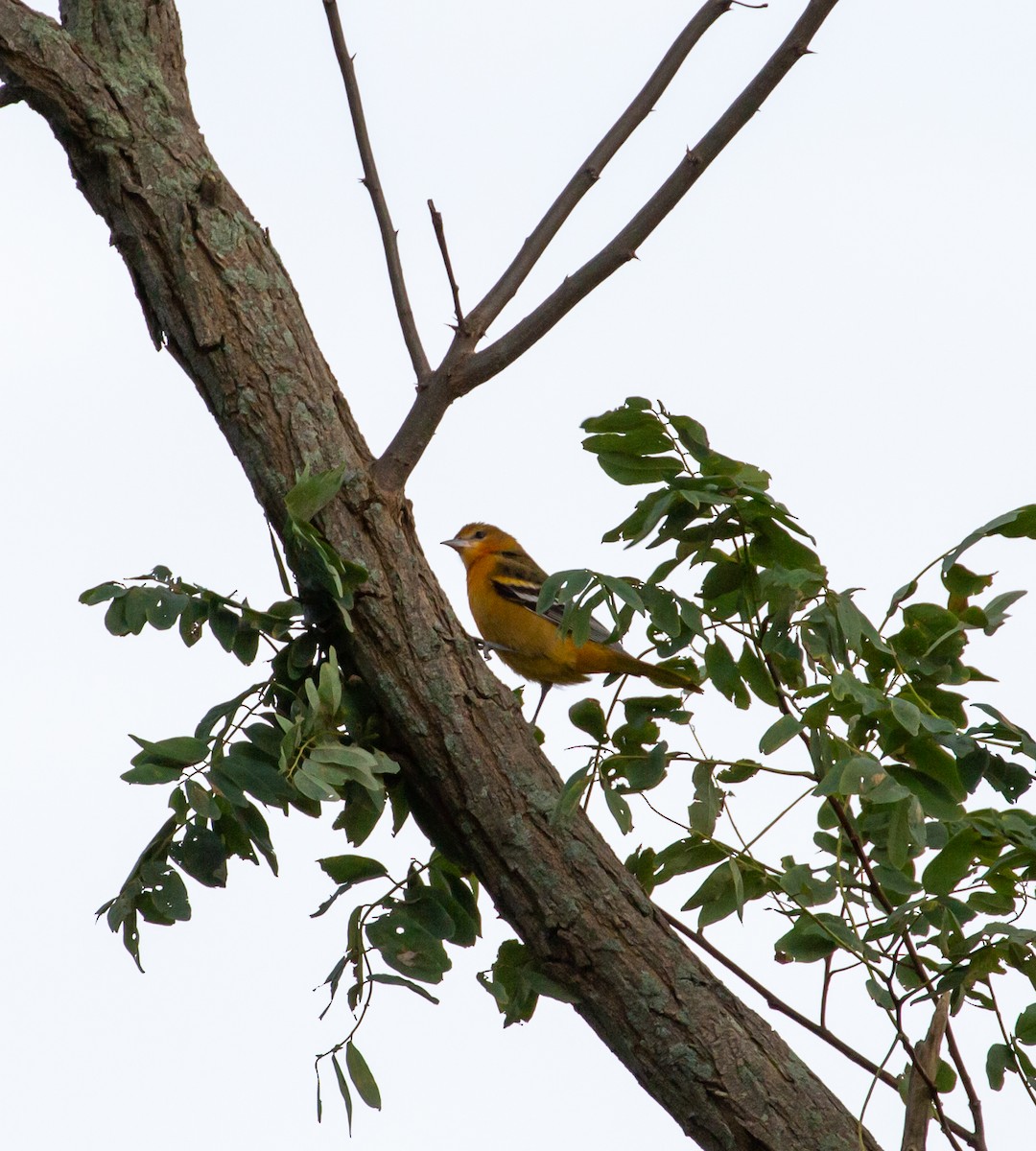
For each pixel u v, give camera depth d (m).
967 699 8.47
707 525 8.25
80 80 8.91
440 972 7.71
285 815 7.85
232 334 8.95
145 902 7.93
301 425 8.96
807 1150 8.10
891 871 8.41
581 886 8.59
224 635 8.52
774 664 8.70
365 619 8.73
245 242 9.14
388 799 9.03
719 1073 8.20
